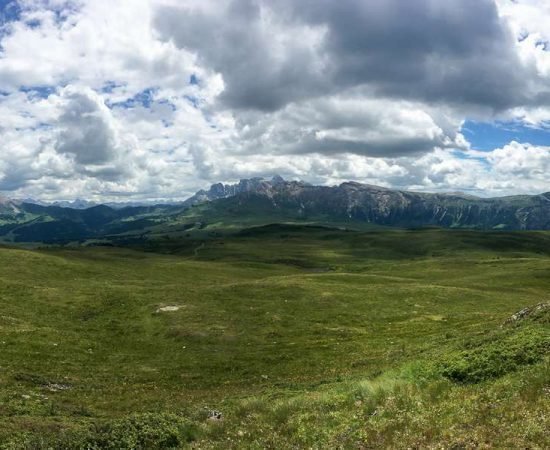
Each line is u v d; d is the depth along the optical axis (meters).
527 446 12.92
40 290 77.25
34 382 34.44
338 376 36.53
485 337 30.05
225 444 19.05
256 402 25.78
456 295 84.56
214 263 175.12
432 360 26.73
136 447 19.25
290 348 52.94
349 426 18.56
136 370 43.88
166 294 79.38
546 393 16.88
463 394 19.52
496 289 103.44
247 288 85.94
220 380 41.00
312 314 70.19
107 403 31.34
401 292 85.94
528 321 30.33
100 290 82.00
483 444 13.69
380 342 53.47
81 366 43.50
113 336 57.47
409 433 16.22
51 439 19.36
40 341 49.75
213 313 67.94
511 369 21.77
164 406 30.33
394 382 24.12
